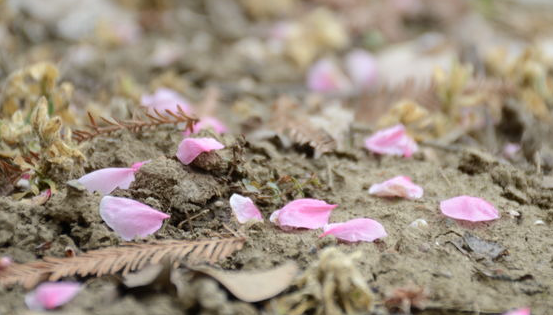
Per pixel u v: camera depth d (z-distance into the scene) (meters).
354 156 0.59
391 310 0.51
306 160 0.59
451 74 0.65
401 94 0.67
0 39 0.75
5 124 0.56
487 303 0.51
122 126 0.57
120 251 0.52
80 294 0.50
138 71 0.83
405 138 0.60
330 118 0.63
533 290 0.52
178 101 0.64
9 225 0.52
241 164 0.56
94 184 0.54
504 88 0.66
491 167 0.58
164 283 0.50
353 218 0.55
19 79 0.59
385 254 0.53
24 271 0.51
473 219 0.55
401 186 0.56
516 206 0.56
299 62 0.90
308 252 0.53
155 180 0.54
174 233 0.53
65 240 0.52
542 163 0.61
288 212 0.54
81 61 0.81
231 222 0.54
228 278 0.51
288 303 0.50
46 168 0.54
